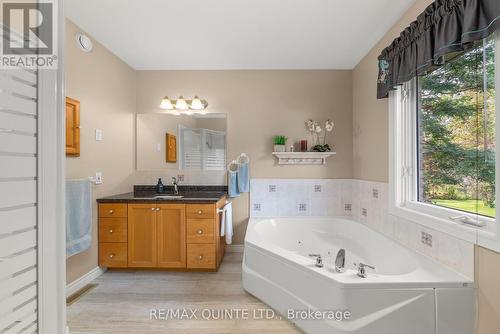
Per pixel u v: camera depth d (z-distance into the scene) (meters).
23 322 0.66
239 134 3.38
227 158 3.37
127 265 2.69
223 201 3.09
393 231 2.30
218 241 2.80
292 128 3.36
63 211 0.73
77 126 2.28
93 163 2.56
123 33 2.46
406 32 1.95
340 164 3.34
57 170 0.72
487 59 1.43
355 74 3.24
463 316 1.47
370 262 2.40
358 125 3.15
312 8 2.07
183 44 2.68
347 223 3.02
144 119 3.37
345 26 2.34
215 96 3.37
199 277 2.60
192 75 3.36
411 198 2.15
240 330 1.79
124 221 2.69
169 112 3.39
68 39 2.21
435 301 1.48
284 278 1.93
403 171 2.22
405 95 2.18
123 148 3.12
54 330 0.71
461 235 1.54
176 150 3.36
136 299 2.19
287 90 3.35
